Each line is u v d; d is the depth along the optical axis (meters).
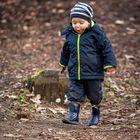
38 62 13.52
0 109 9.30
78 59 8.55
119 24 16.86
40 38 15.82
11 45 15.28
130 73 12.93
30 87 10.69
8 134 7.70
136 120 9.00
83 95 8.72
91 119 8.74
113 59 8.47
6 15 17.81
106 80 11.91
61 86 10.37
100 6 18.00
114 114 9.63
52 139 7.58
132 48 15.12
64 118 8.88
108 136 7.88
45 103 10.28
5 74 12.13
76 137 7.79
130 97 10.91
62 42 15.41
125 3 18.48
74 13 8.47
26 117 9.02
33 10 18.00
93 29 8.52
